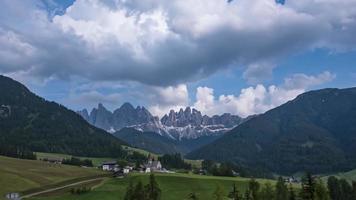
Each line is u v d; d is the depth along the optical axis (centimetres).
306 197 14625
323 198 14788
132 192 19650
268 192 19875
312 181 14700
